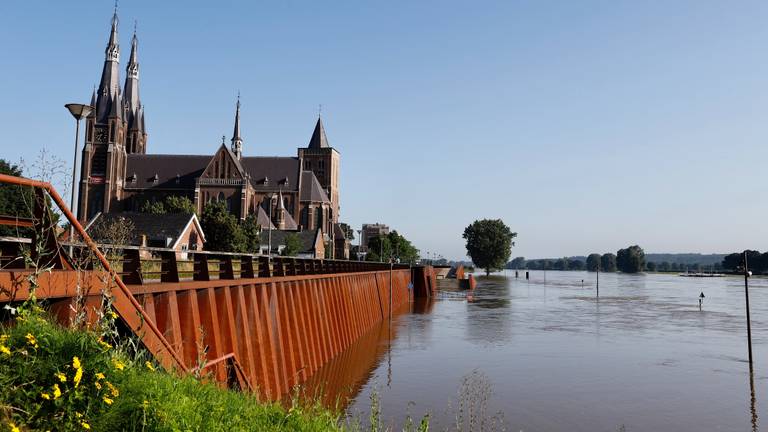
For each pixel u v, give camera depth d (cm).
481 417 2791
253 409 1048
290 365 2839
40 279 1041
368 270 6506
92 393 770
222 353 2022
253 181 15425
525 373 3859
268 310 2636
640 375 3859
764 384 3634
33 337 775
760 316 7788
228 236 9275
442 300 10806
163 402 835
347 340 4672
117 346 1023
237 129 16388
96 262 1228
